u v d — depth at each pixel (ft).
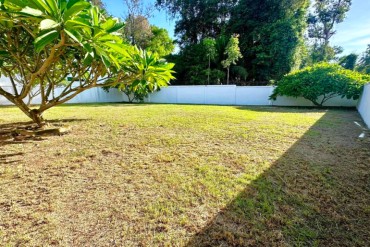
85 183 6.55
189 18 57.77
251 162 8.37
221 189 6.25
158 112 23.30
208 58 48.21
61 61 11.50
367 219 4.88
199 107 29.81
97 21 7.06
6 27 7.67
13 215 4.89
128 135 12.48
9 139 11.33
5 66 11.38
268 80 47.52
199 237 4.28
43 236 4.24
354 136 12.41
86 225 4.60
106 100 44.52
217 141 11.30
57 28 5.43
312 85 30.58
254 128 14.57
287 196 5.87
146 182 6.66
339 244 4.10
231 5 52.47
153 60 10.07
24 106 12.30
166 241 4.16
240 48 49.47
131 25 54.95
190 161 8.46
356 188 6.31
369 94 16.97
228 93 40.27
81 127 14.60
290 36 43.62
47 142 10.87
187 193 6.02
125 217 4.90
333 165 8.04
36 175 7.03
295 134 12.84
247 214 5.06
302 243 4.12
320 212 5.15
